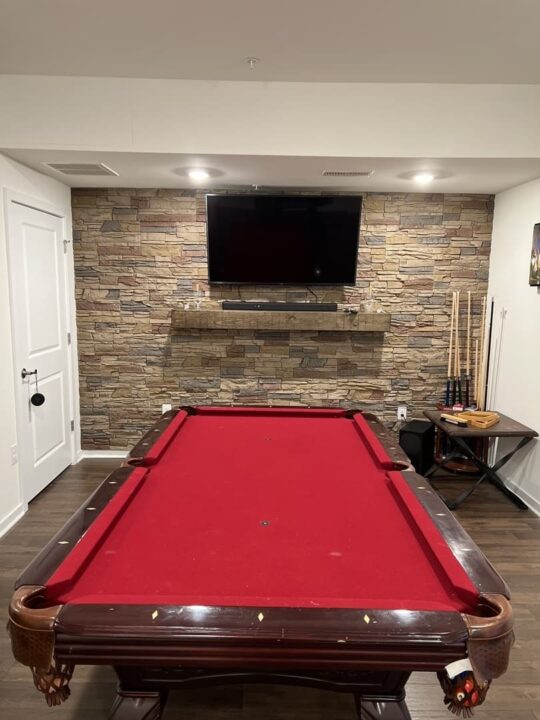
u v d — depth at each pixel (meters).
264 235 3.86
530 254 3.41
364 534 1.41
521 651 2.03
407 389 4.19
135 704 1.31
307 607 1.05
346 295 4.09
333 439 2.25
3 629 2.10
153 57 2.47
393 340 4.14
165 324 4.09
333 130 2.80
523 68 2.55
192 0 1.95
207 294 4.06
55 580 1.12
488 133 2.80
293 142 2.81
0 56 2.47
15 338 3.08
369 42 2.29
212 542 1.35
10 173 2.97
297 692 1.84
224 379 4.17
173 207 3.93
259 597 1.09
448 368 4.10
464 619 1.02
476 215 3.98
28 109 2.74
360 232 3.97
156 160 2.97
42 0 1.95
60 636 0.98
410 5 1.99
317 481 1.77
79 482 3.68
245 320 3.93
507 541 2.92
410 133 2.81
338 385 4.19
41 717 1.71
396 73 2.63
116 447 4.21
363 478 1.80
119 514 1.46
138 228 3.96
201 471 1.85
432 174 3.25
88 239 3.96
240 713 1.74
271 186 3.79
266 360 4.15
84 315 4.06
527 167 3.02
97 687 1.84
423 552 1.32
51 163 3.08
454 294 4.02
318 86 2.77
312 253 3.91
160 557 1.27
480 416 3.48
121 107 2.76
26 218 3.19
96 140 2.78
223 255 3.90
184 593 1.12
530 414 3.40
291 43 2.31
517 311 3.58
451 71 2.60
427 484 1.67
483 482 3.81
